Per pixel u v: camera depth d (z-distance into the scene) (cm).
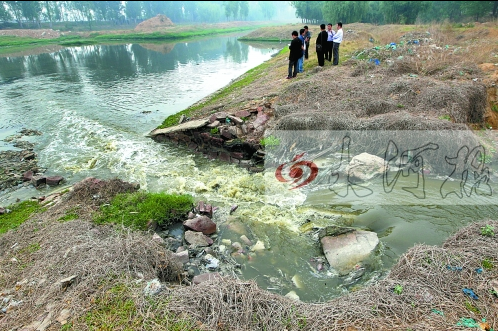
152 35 5894
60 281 434
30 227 607
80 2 7162
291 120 895
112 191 727
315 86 1113
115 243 496
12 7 4875
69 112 1473
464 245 465
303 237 592
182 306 385
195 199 745
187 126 1030
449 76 1093
